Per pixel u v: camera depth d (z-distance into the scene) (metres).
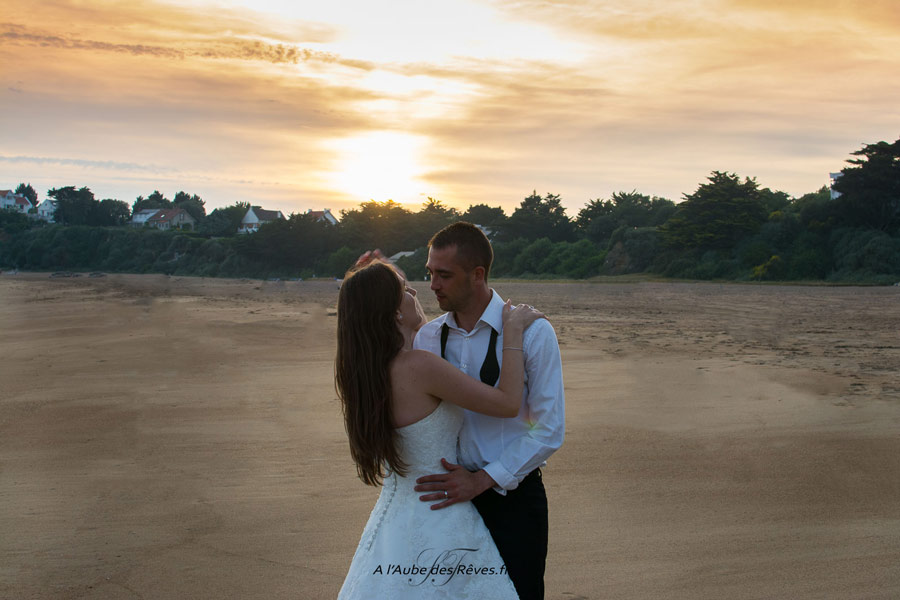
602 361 11.48
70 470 5.78
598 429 6.96
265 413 7.88
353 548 4.12
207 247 94.81
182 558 3.99
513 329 2.31
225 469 5.76
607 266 60.00
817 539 4.21
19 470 5.79
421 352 2.25
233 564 3.89
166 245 106.44
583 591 3.56
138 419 7.64
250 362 11.77
